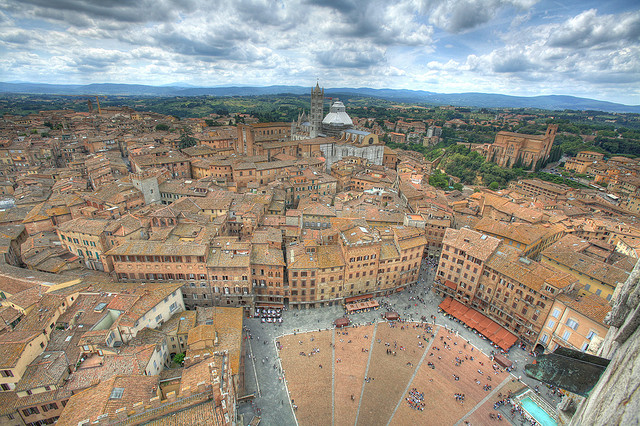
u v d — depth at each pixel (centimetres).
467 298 11781
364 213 14775
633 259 12062
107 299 8525
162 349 8000
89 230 10712
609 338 3112
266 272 10881
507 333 10562
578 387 2089
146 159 17912
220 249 10731
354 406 8419
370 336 10575
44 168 19425
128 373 6662
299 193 18175
